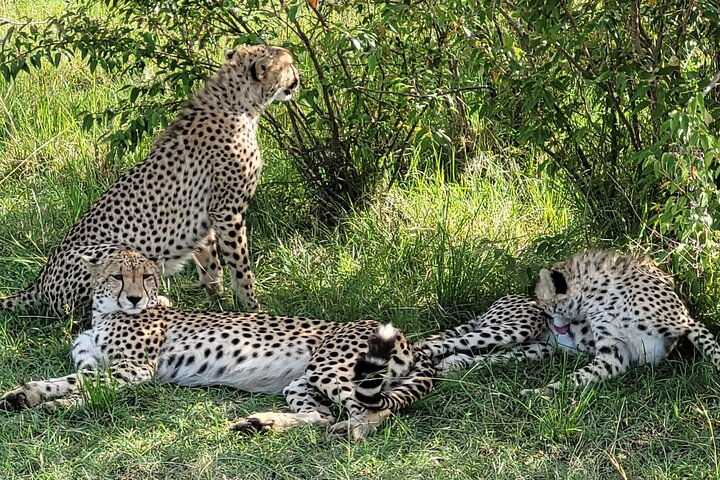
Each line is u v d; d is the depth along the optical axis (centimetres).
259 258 1128
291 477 746
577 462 768
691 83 929
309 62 1219
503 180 1259
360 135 1176
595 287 947
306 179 1215
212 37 1162
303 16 1130
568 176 1109
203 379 897
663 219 855
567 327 966
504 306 998
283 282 1089
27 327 993
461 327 992
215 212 1046
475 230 1159
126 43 1120
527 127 1005
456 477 746
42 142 1359
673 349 937
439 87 1152
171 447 779
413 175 1264
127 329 897
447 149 1292
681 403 847
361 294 1021
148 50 1094
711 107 961
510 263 983
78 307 978
